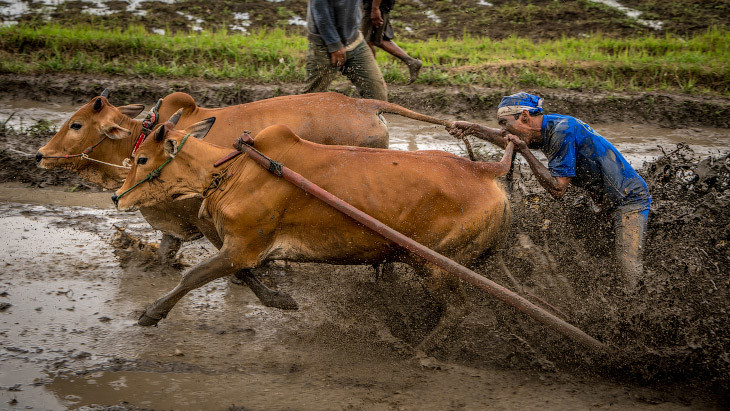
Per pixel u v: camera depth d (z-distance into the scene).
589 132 4.79
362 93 6.79
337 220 4.39
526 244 5.42
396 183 4.39
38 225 6.52
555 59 11.75
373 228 4.19
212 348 4.75
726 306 4.68
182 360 4.59
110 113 5.47
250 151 4.35
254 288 4.95
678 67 11.33
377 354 4.72
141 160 4.54
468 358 4.68
